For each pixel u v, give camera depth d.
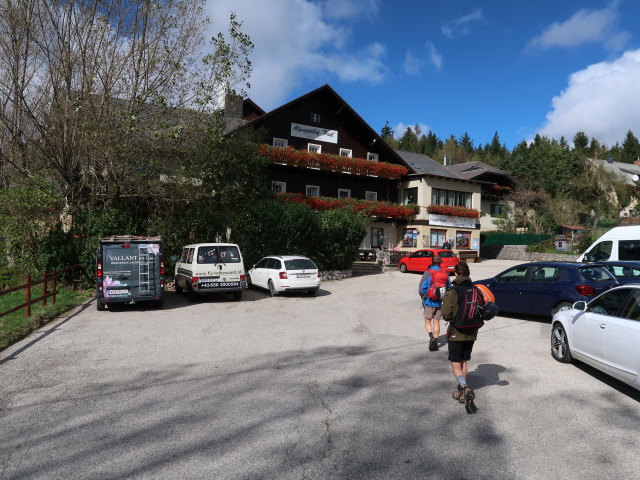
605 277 9.84
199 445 4.29
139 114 17.16
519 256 36.47
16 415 5.07
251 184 22.16
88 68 16.31
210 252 14.80
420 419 4.91
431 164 40.94
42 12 16.06
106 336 9.36
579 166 55.75
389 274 25.94
